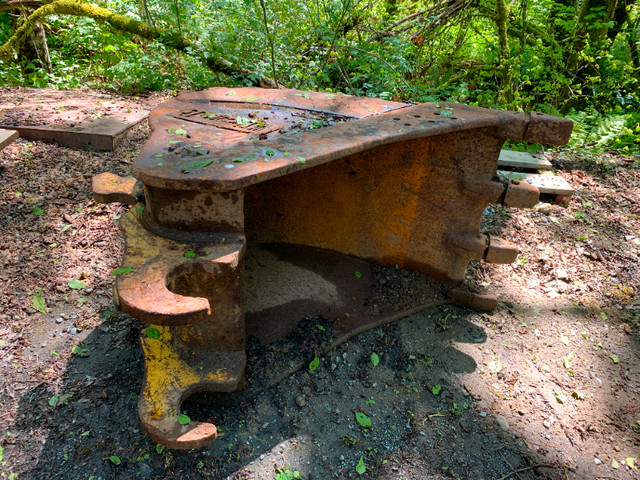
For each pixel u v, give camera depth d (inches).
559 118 98.9
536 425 92.4
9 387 88.0
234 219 72.5
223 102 118.6
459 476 82.7
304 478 79.9
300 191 117.6
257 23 203.0
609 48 243.3
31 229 125.6
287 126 96.9
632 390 101.3
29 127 164.2
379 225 117.4
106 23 243.6
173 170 69.5
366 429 88.7
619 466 86.5
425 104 114.9
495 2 218.4
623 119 221.9
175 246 70.3
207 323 81.0
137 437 82.0
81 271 115.6
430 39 240.1
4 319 101.5
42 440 80.2
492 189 102.4
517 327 115.2
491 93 223.5
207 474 78.6
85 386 89.4
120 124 177.0
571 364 106.5
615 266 139.5
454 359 104.6
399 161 108.7
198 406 88.2
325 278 114.6
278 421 87.8
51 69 273.4
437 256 116.3
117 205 136.3
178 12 230.1
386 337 107.3
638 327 117.6
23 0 263.0
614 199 175.0
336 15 213.6
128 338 99.7
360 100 123.3
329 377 97.0
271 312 102.9
